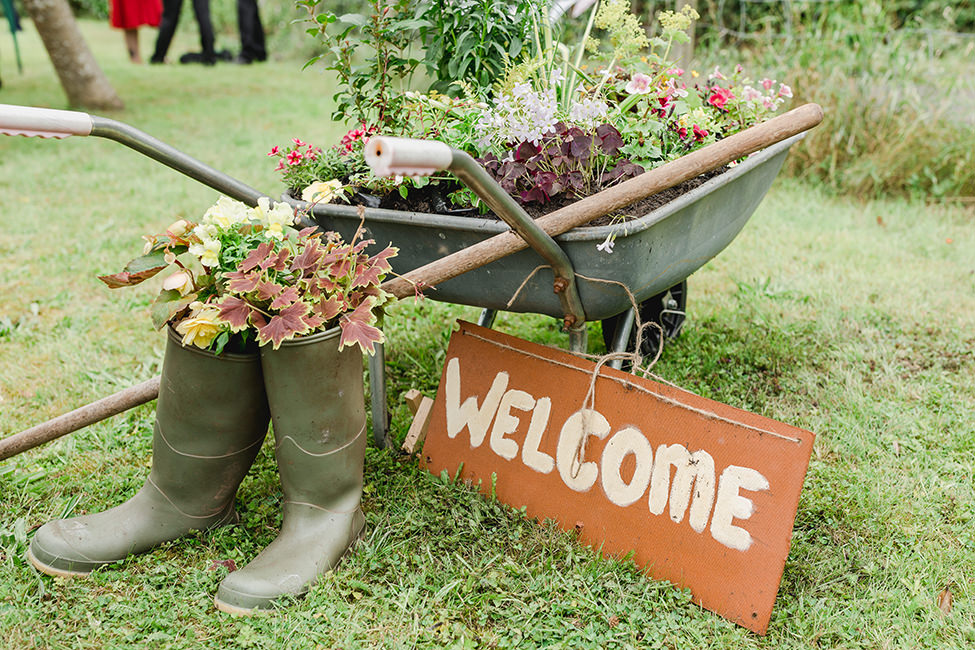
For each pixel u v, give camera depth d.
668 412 2.05
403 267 2.29
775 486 1.89
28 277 4.07
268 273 1.94
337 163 2.48
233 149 6.50
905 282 3.87
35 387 3.07
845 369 3.13
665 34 2.64
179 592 1.98
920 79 5.30
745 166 2.25
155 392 2.22
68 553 2.02
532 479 2.25
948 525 2.25
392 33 2.60
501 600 1.94
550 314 2.21
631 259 1.99
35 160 6.38
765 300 3.71
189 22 15.96
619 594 1.96
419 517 2.23
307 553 2.01
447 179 2.29
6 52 12.98
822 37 5.61
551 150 2.10
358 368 2.05
